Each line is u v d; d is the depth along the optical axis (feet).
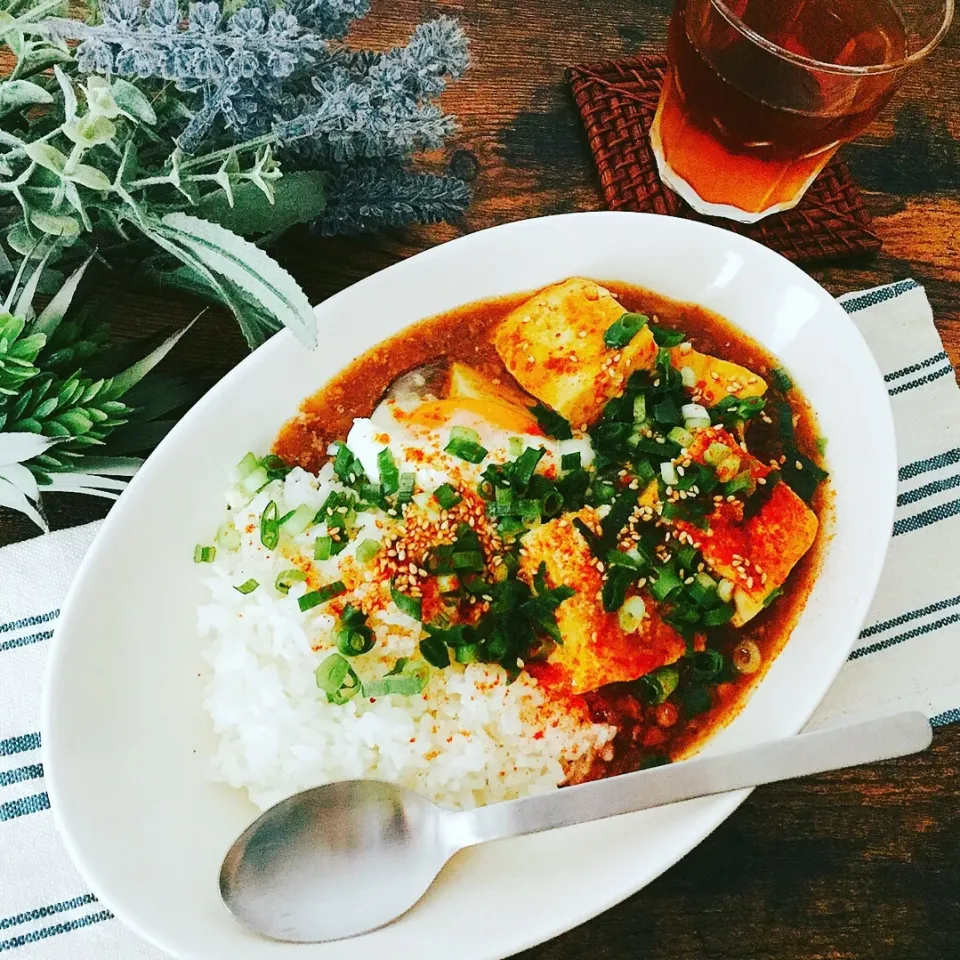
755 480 1.05
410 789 0.96
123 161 0.85
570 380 1.07
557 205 1.19
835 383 1.06
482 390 1.09
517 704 1.01
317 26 0.90
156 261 1.04
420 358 1.09
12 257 1.01
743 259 1.08
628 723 1.03
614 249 1.08
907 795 1.02
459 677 1.02
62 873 0.95
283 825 0.94
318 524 1.05
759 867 1.00
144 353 1.07
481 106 1.20
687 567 1.03
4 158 0.83
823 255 1.17
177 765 0.97
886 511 1.00
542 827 0.89
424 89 0.92
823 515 1.06
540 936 0.86
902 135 1.24
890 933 0.99
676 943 0.98
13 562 1.01
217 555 1.03
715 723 1.02
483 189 1.18
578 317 1.07
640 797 0.89
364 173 1.04
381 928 0.89
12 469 0.88
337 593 1.02
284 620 1.01
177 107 0.91
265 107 0.90
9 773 0.97
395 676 1.01
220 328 1.10
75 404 0.91
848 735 0.91
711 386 1.09
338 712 1.01
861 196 1.21
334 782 0.97
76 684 0.91
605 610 1.00
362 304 1.04
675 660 1.03
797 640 1.02
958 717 1.03
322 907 0.91
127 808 0.91
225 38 0.80
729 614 1.03
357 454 1.06
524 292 1.10
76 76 0.95
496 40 1.22
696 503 1.04
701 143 1.12
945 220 1.21
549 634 1.03
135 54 0.80
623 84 1.21
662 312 1.12
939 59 1.27
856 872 1.00
